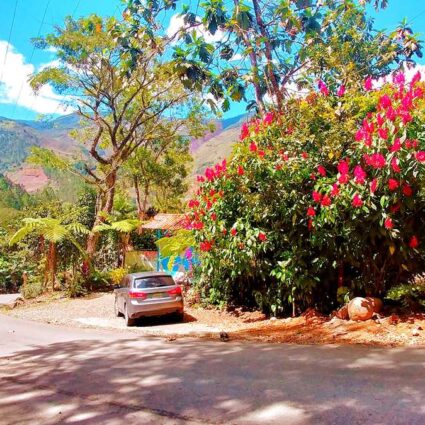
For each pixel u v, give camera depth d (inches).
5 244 1223.5
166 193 1503.4
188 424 171.6
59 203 1175.6
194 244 514.6
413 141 304.5
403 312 356.2
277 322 423.8
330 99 397.7
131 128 1090.1
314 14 565.3
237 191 432.1
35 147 1074.7
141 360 296.5
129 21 529.7
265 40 517.0
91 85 1051.3
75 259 923.4
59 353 346.3
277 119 420.2
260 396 197.6
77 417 189.2
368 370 228.1
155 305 477.1
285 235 414.3
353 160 358.9
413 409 167.6
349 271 418.9
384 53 587.8
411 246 352.2
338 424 159.5
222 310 524.7
